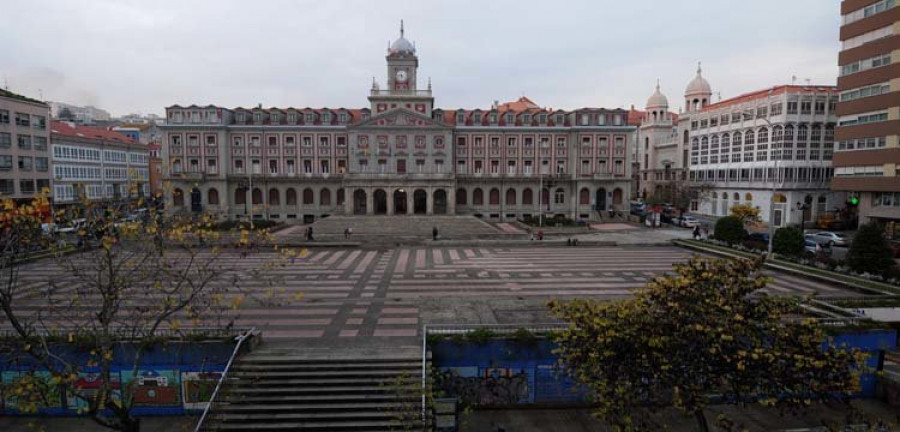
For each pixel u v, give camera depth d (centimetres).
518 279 3569
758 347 1384
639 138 11725
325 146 8250
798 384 1427
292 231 6325
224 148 7962
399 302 2930
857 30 5469
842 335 2177
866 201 5534
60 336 2028
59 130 8100
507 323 2514
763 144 7244
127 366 2033
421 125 8050
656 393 1497
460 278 3603
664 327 1448
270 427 1733
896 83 5022
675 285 1484
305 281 3500
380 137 8038
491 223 7606
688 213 9181
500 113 8894
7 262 1634
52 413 2038
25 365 1906
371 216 7456
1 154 6062
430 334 2130
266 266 2105
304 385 1902
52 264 3981
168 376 2047
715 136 8494
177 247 4672
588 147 8425
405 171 8088
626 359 1469
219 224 6359
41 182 6750
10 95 6228
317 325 2497
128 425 1462
